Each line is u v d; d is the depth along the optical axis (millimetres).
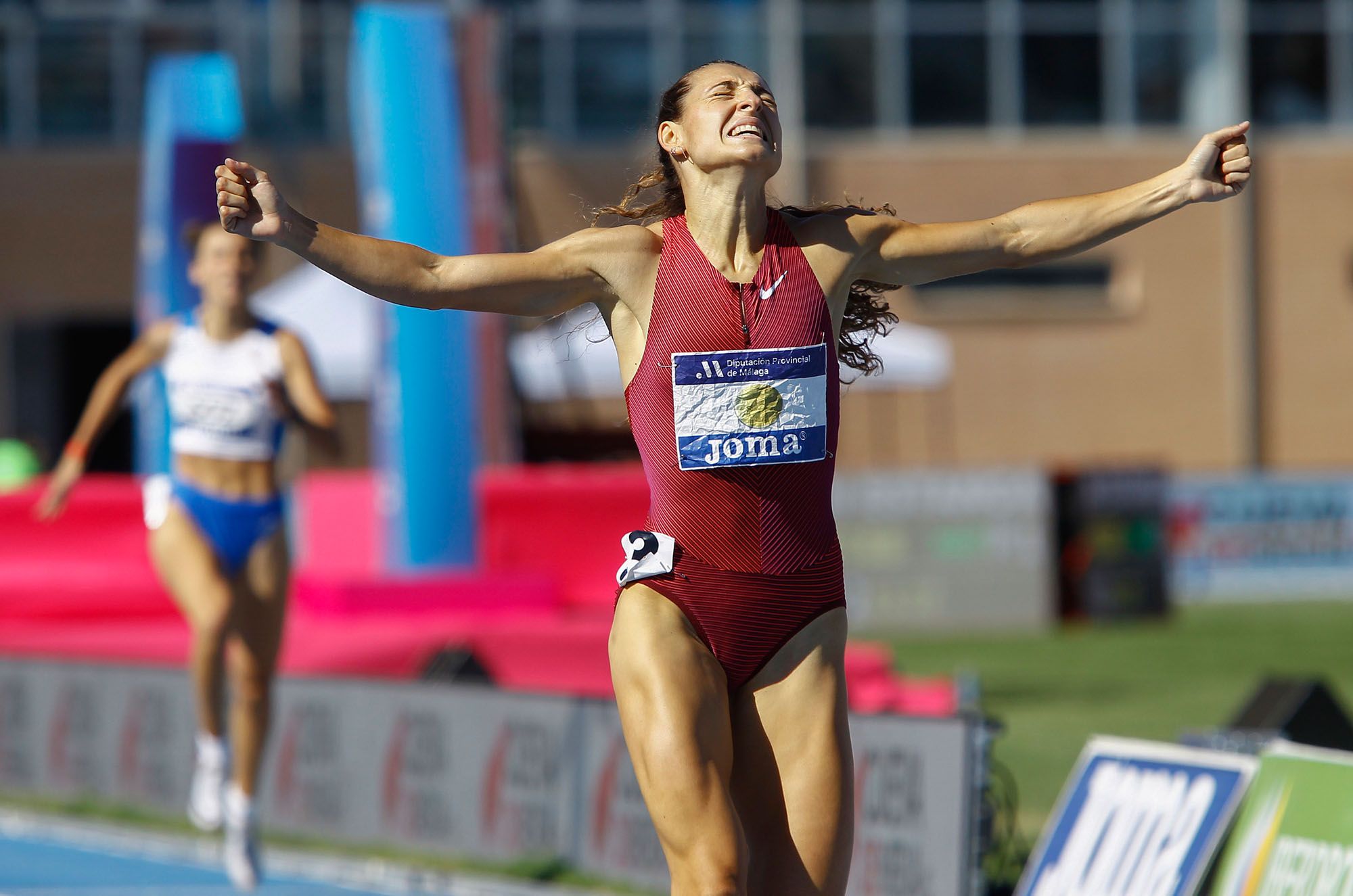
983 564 63750
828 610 12281
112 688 30688
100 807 30312
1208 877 17312
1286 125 92938
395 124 36656
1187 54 92812
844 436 87875
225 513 23531
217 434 23625
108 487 40812
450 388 37656
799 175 88312
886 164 89125
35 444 77812
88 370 89812
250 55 84750
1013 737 36781
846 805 12000
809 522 12109
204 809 24188
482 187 37438
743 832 11562
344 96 85625
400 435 37594
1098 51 92125
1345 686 45156
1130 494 64000
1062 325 89562
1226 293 90500
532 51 88250
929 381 64250
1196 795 17656
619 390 58031
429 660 33750
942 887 19297
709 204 11953
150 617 38562
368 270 11484
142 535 40844
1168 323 90250
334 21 85250
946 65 91188
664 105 12367
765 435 11836
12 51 84000
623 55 89125
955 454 88562
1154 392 90062
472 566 37969
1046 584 63719
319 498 43250
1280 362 91000
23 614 37594
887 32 90500
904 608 63500
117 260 84000
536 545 40281
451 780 25781
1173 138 91500
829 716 12102
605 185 86875
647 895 22547
